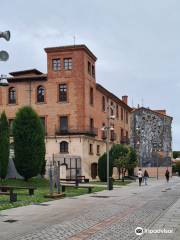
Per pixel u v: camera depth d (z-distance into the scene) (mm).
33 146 38906
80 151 56656
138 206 19891
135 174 84250
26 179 39531
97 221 14398
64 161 56250
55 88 58625
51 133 58156
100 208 18828
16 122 39375
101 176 51125
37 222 14133
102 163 51281
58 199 23547
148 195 27922
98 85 63219
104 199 24062
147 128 94625
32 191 25562
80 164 56188
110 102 70688
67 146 57344
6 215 15969
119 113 76750
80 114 57469
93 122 61156
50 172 24484
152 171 94000
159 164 95312
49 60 59094
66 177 53781
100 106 65188
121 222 14141
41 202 21516
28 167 38781
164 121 97188
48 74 58906
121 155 53688
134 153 56062
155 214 16469
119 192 31078
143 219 14914
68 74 58250
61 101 58344
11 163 43594
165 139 96875
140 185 44531
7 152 37906
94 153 61500
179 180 68438
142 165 92812
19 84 60000
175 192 31656
